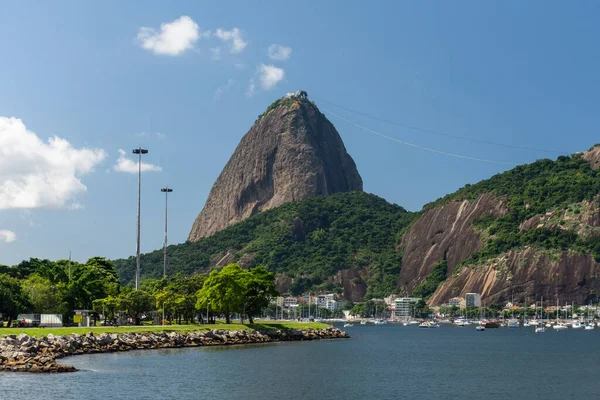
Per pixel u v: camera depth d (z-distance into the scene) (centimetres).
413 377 13025
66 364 12644
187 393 10275
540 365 16100
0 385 10269
